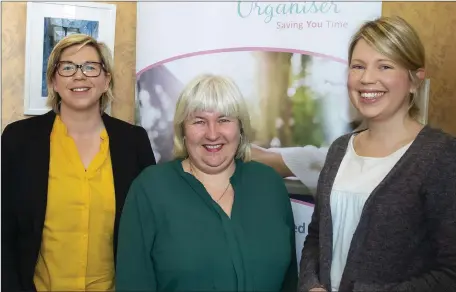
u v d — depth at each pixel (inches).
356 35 49.5
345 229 49.2
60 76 60.4
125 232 50.1
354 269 46.7
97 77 61.6
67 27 85.8
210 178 53.8
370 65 47.4
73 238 60.4
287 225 54.1
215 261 47.7
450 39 91.3
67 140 61.9
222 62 79.4
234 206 51.3
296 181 80.7
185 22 79.7
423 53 47.9
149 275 49.1
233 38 79.0
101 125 65.0
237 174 54.0
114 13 87.6
